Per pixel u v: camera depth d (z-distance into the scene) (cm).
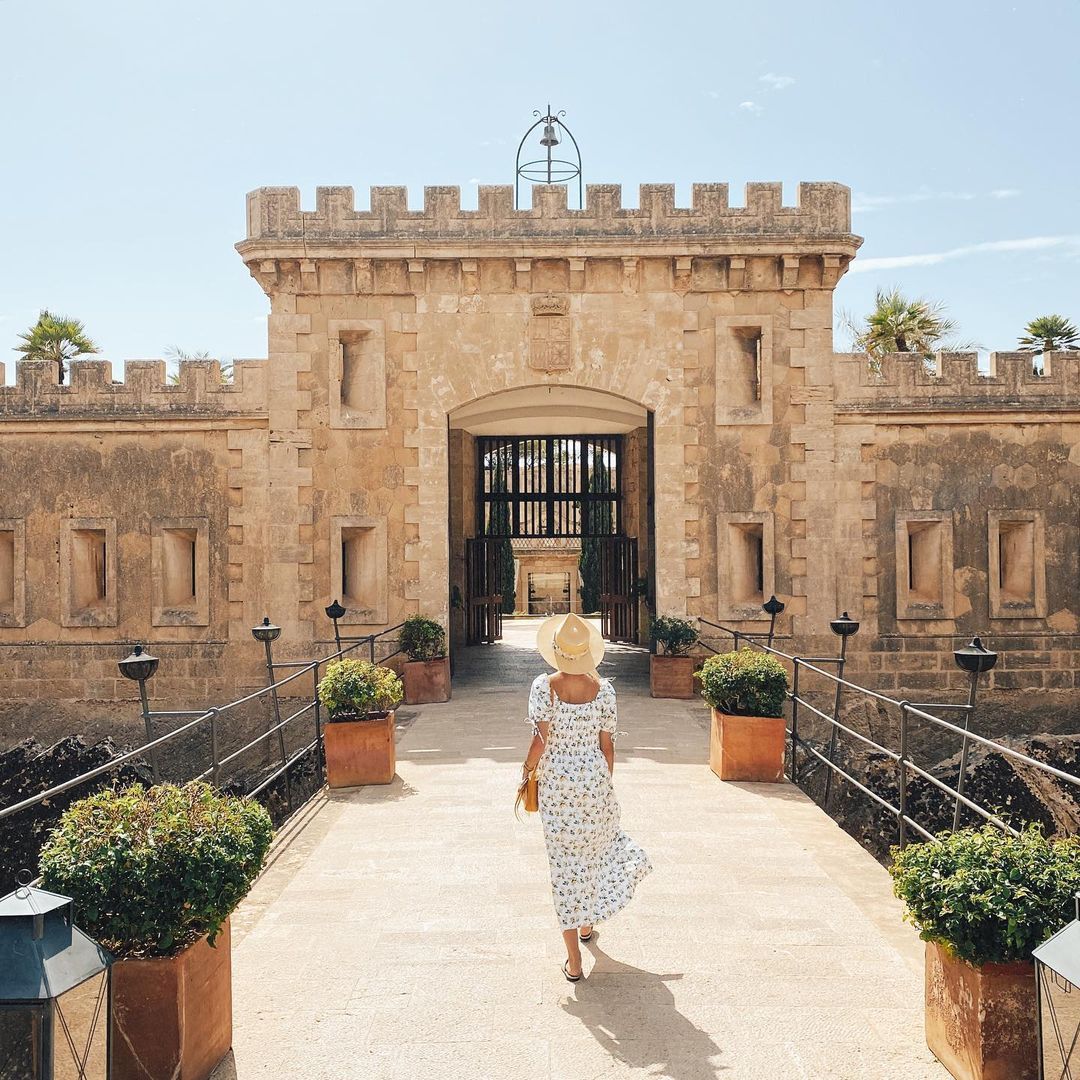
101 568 1878
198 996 483
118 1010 461
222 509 1816
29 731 1812
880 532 1802
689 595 1786
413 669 1698
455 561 2425
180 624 1809
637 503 2498
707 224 1767
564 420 2364
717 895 756
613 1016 559
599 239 1753
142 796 517
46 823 1666
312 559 1789
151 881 459
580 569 3625
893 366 1802
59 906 388
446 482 1794
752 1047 523
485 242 1756
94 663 1817
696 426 1792
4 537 1858
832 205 1769
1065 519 1803
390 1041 533
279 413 1791
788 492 1789
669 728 1447
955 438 1805
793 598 1784
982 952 462
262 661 1797
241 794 1529
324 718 1747
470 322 1792
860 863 834
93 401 1823
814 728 1745
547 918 716
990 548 1795
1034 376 1805
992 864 482
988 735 1778
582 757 613
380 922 710
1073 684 1791
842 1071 498
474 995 588
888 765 1612
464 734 1423
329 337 1794
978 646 917
